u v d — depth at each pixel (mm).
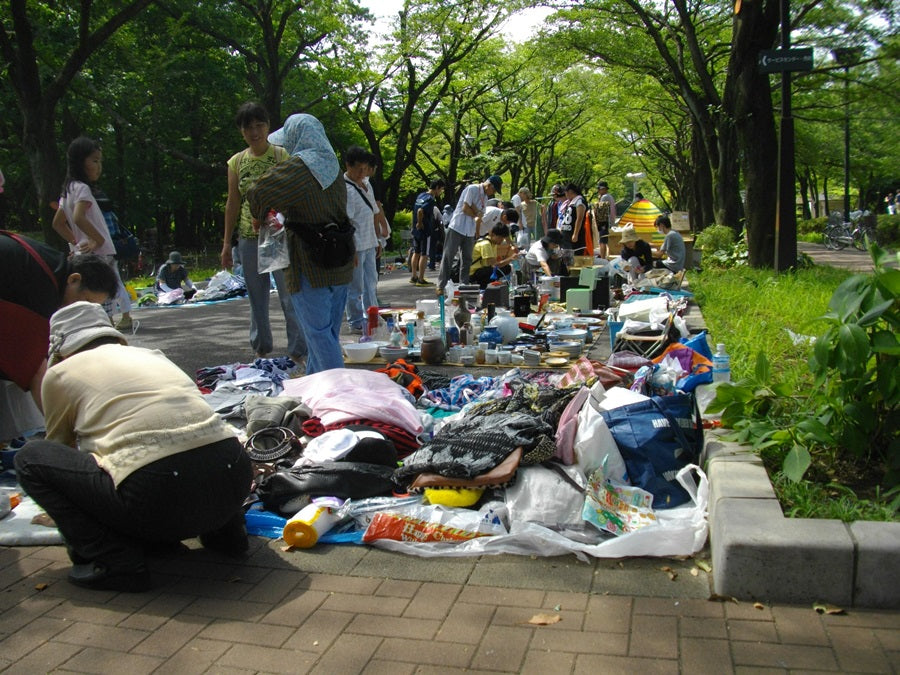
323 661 2633
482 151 40062
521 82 39000
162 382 3264
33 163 17328
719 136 17703
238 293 13773
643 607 2920
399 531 3529
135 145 30828
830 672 2480
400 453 4602
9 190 30125
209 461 3146
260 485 3969
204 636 2811
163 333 9258
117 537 3162
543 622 2816
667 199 71125
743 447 3826
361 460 4129
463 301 7852
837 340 3668
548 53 21375
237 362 7328
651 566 3266
